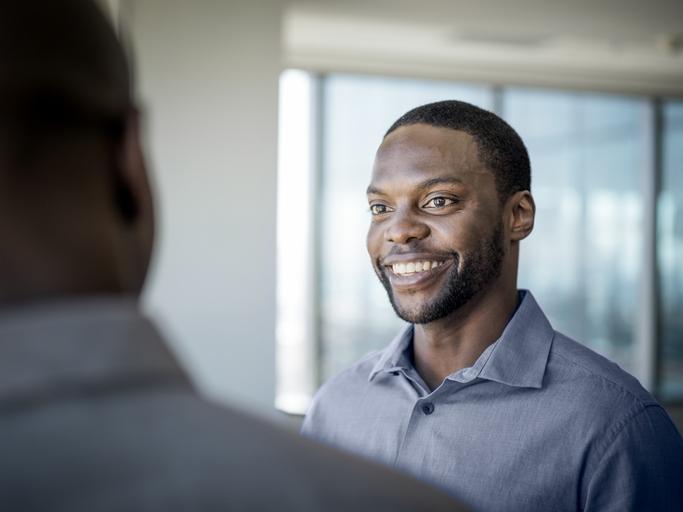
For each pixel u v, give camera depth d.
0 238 0.32
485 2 3.88
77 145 0.34
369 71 4.82
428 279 0.99
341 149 4.86
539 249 5.20
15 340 0.30
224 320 3.44
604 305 5.26
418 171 0.98
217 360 3.43
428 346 1.07
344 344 4.86
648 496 0.88
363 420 1.12
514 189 1.03
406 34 4.40
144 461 0.30
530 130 5.14
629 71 5.11
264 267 3.50
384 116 4.92
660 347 5.31
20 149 0.32
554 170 5.19
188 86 3.45
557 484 0.91
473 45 4.59
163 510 0.29
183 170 3.43
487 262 1.00
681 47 4.60
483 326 1.03
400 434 1.05
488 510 0.93
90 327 0.31
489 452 0.96
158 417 0.32
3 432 0.29
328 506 0.32
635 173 5.29
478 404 1.00
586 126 5.21
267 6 3.55
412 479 0.38
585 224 5.23
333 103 4.86
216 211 3.46
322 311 4.85
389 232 1.00
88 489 0.29
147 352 0.33
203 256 3.44
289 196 4.75
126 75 0.37
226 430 0.33
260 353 3.48
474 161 0.99
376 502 0.33
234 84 3.50
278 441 0.34
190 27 3.46
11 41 0.32
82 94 0.34
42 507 0.28
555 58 4.85
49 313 0.31
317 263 4.83
